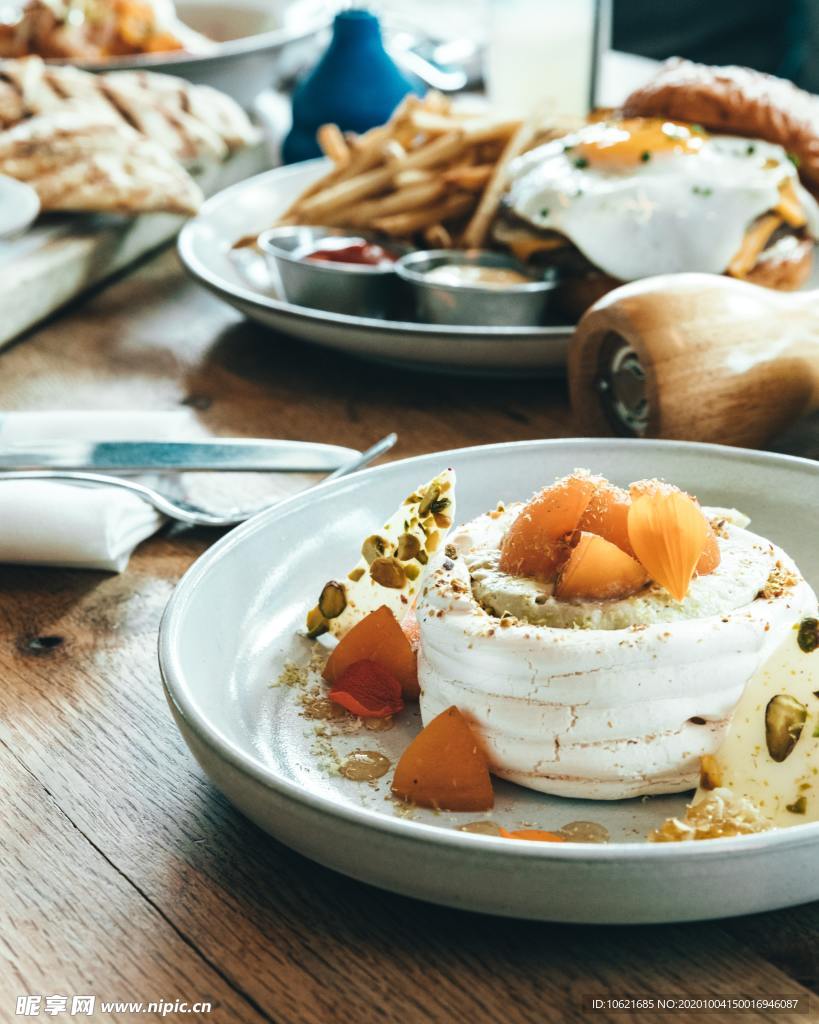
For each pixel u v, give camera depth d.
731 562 0.77
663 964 0.62
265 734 0.79
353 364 1.49
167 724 0.84
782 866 0.57
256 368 1.49
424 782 0.72
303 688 0.84
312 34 2.46
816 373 1.12
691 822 0.66
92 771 0.79
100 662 0.92
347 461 1.07
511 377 1.41
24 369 1.51
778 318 1.12
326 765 0.76
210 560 0.85
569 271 1.49
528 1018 0.59
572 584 0.72
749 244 1.41
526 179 1.54
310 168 1.96
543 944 0.63
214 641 0.83
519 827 0.70
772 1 2.79
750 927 0.64
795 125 1.47
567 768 0.71
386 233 1.69
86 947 0.65
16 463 1.11
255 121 2.52
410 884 0.60
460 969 0.62
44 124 1.79
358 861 0.61
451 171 1.70
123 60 2.17
